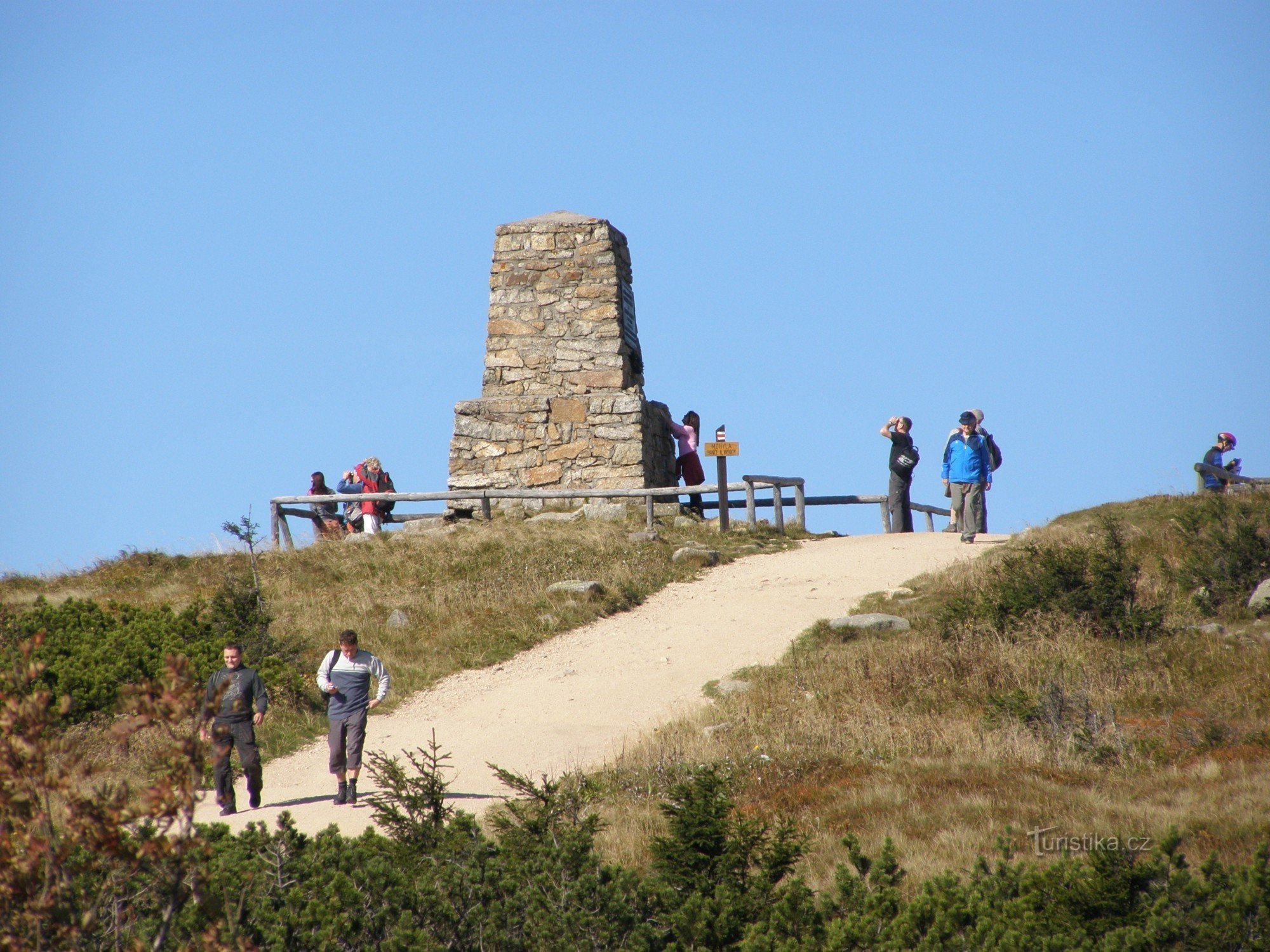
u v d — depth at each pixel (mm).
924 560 75000
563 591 71125
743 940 27344
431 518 97375
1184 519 69062
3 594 80062
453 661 61906
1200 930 24172
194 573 82000
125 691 19703
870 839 34875
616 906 27219
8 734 19094
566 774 40188
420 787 35750
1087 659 51750
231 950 21562
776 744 45000
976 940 25469
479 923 27156
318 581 76438
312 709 56062
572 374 98188
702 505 99375
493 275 100375
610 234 100250
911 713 48469
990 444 84312
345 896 26562
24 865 18844
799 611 67062
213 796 45719
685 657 61250
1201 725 42000
